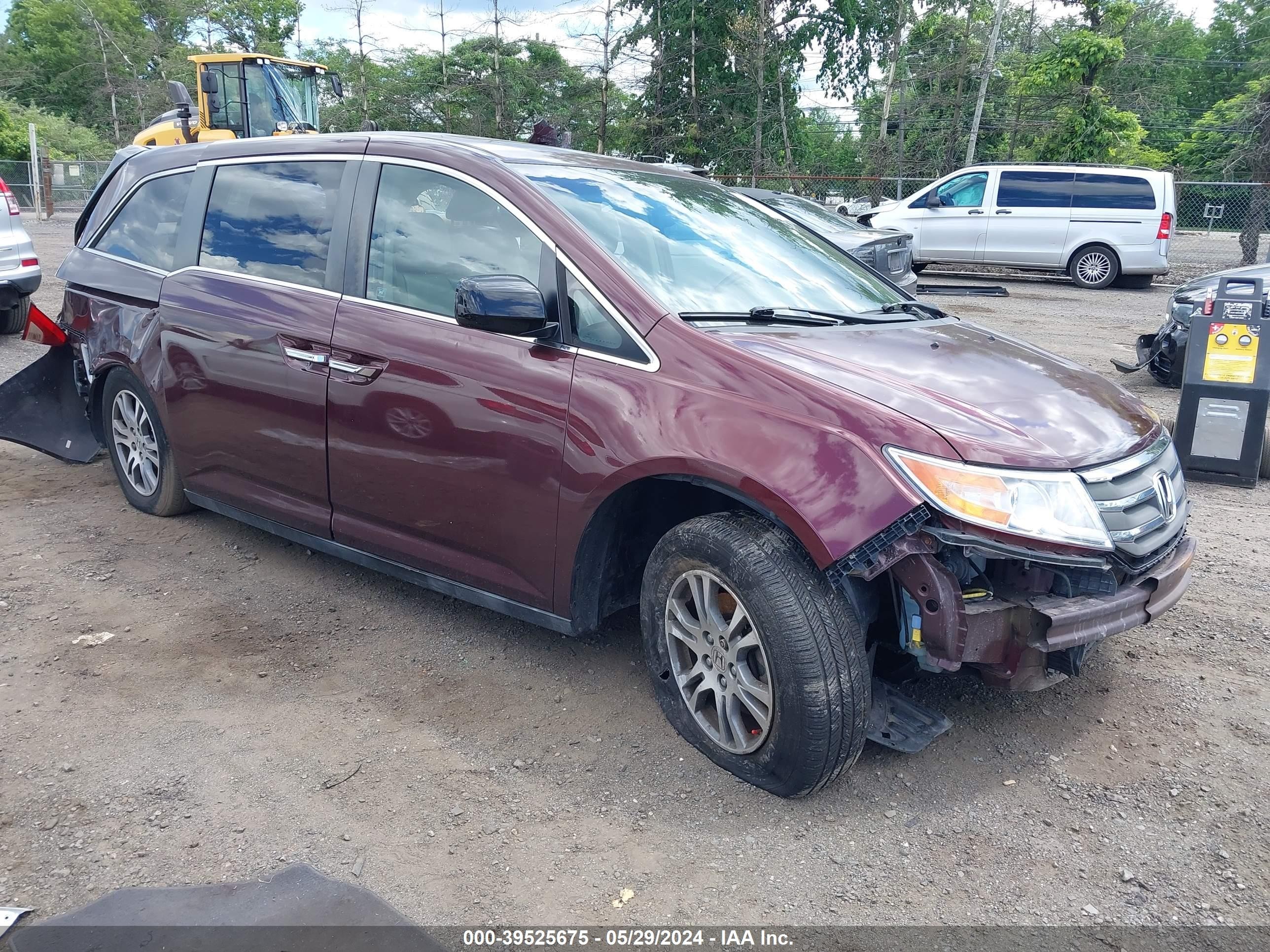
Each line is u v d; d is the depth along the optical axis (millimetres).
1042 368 3330
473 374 3260
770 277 3617
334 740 3098
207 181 4418
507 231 3342
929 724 2943
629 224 3449
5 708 3207
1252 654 3785
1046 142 29984
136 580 4258
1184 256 23062
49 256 16734
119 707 3246
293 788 2836
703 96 32594
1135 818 2779
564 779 2918
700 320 3096
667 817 2744
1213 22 62125
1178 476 3180
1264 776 2996
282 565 4473
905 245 10648
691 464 2760
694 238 3602
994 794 2877
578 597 3176
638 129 32312
